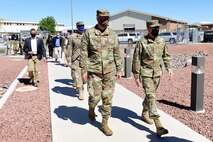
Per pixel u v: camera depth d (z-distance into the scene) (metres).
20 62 19.47
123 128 5.30
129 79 10.76
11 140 4.96
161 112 6.20
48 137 5.05
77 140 4.81
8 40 27.56
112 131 5.14
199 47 30.52
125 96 7.79
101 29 4.92
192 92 6.24
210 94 7.82
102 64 4.92
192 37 43.25
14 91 8.84
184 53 28.20
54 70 13.66
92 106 5.41
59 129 5.32
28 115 6.30
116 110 6.43
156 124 4.90
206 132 5.07
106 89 5.02
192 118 5.83
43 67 15.19
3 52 30.39
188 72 12.27
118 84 9.70
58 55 18.34
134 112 6.26
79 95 7.54
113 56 5.05
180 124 5.43
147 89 4.88
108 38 4.90
